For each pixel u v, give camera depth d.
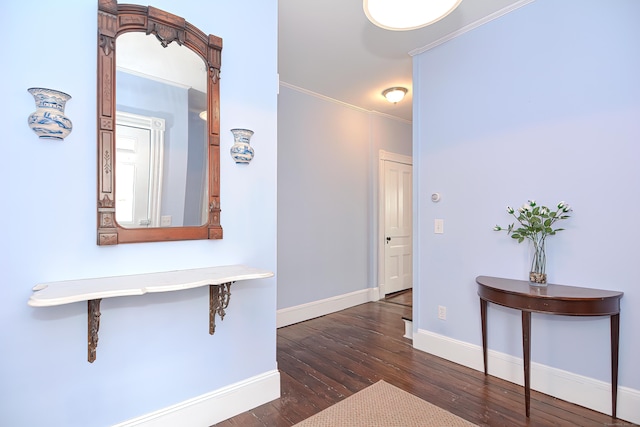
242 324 1.87
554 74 2.02
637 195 1.73
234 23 1.84
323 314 3.76
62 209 1.33
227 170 1.80
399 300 4.36
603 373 1.84
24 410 1.26
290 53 2.82
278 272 3.37
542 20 2.07
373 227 4.36
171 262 1.61
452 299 2.54
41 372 1.29
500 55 2.27
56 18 1.32
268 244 1.98
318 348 2.79
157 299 1.58
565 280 1.98
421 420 1.77
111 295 1.17
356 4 2.17
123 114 1.47
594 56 1.87
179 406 1.63
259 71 1.95
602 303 1.69
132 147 1.50
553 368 2.02
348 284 4.08
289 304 3.45
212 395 1.74
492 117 2.31
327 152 3.85
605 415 1.81
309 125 3.66
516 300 1.85
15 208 1.24
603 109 1.83
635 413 1.72
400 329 3.27
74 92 1.36
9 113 1.23
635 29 1.73
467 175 2.45
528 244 2.13
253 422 1.75
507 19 2.23
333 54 2.84
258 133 1.94
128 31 1.47
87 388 1.39
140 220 1.52
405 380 2.22
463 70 2.48
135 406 1.51
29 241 1.27
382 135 4.48
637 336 1.73
